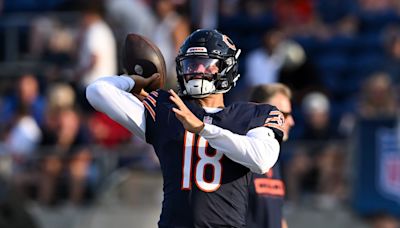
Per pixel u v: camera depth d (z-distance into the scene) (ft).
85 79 114.93
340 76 144.66
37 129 112.37
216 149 46.39
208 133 45.34
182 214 47.29
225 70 48.93
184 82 48.91
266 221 60.64
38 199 110.42
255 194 60.54
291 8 149.28
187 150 47.80
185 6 124.98
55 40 134.10
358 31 150.82
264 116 48.08
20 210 96.89
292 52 119.55
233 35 145.79
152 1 123.75
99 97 48.88
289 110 63.67
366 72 143.95
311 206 107.14
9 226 95.04
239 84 128.67
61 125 111.34
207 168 47.50
